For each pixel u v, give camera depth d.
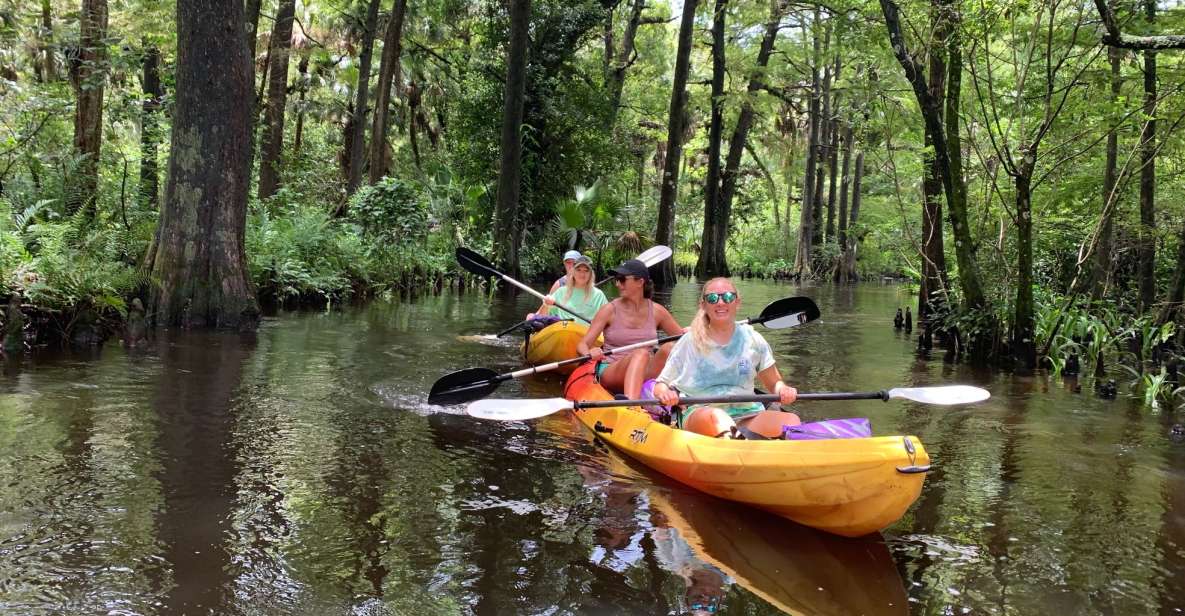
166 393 5.70
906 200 19.84
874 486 3.30
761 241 39.19
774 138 34.34
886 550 3.38
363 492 3.86
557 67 21.41
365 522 3.49
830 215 35.47
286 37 19.31
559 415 5.70
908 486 3.26
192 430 4.79
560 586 2.95
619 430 4.82
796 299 6.11
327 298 12.29
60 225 8.53
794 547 3.39
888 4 8.57
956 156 8.82
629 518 3.66
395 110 33.06
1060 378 7.71
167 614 2.64
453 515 3.62
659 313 6.06
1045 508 3.93
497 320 11.11
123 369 6.45
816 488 3.45
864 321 13.40
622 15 29.58
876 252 32.91
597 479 4.20
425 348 8.36
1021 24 8.89
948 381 7.43
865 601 2.90
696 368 4.39
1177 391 6.78
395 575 2.99
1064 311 8.67
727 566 3.18
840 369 8.05
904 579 3.10
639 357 5.15
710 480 3.88
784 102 31.44
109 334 7.95
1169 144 9.84
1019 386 7.24
